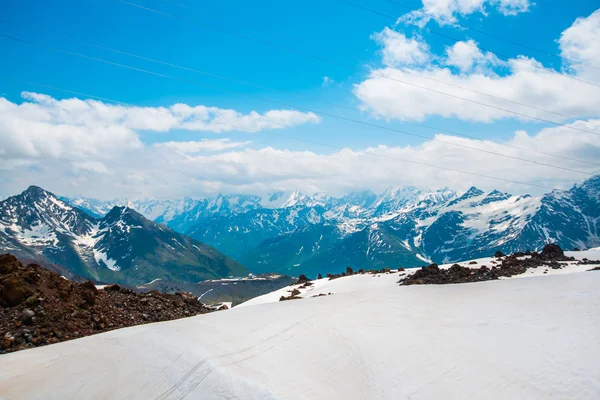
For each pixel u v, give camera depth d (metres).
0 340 35.22
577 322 30.92
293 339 35.69
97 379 29.58
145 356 32.56
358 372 29.36
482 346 29.70
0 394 27.95
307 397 27.00
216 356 32.34
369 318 39.19
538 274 63.72
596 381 23.81
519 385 25.00
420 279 66.38
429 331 33.91
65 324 38.53
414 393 26.16
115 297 46.59
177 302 50.31
